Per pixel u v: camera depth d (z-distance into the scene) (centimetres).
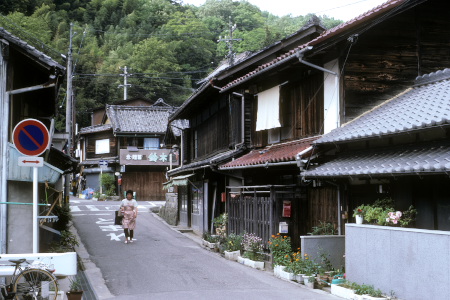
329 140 1055
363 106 1224
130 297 959
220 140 2069
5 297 766
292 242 1302
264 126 1611
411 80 1256
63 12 6525
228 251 1491
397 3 1118
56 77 1080
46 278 812
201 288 1045
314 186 1270
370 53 1239
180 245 1827
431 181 879
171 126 3031
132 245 1817
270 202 1317
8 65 1054
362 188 1073
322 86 1310
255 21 7081
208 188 2034
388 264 882
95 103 6072
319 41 1163
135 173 4803
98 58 6216
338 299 911
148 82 6084
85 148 5166
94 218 2848
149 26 6938
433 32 1281
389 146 1019
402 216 925
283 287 1051
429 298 782
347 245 1011
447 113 839
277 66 1346
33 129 826
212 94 2084
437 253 771
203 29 6581
